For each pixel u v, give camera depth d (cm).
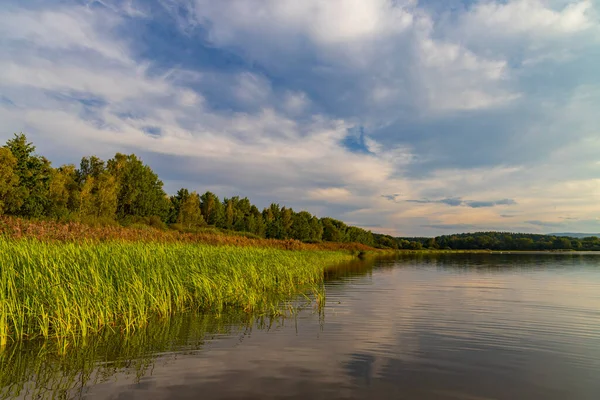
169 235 2672
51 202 3494
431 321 967
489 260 5316
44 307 805
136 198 5547
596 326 928
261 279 1494
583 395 519
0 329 699
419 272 2745
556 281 2100
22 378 553
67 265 992
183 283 1176
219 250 1831
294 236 8906
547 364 644
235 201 8794
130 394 500
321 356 670
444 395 511
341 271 2672
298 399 488
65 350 685
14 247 1017
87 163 5553
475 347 741
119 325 868
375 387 533
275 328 871
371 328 883
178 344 734
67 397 490
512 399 503
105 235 2045
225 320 948
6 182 3030
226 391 512
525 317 1034
